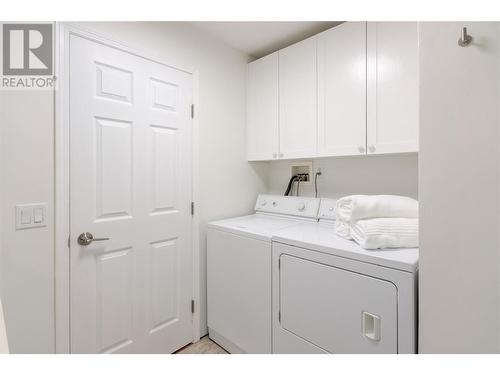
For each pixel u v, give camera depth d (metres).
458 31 0.77
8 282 1.12
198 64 1.88
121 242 1.48
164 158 1.68
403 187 1.70
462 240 0.78
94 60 1.37
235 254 1.71
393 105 1.44
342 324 1.18
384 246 1.17
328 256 1.23
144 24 1.58
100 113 1.39
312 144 1.80
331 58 1.69
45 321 1.21
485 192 0.74
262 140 2.13
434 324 0.83
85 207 1.34
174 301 1.75
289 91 1.93
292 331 1.38
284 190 2.35
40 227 1.20
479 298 0.75
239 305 1.68
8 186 1.11
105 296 1.42
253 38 2.00
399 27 1.41
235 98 2.16
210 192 1.98
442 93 0.80
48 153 1.21
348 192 1.95
